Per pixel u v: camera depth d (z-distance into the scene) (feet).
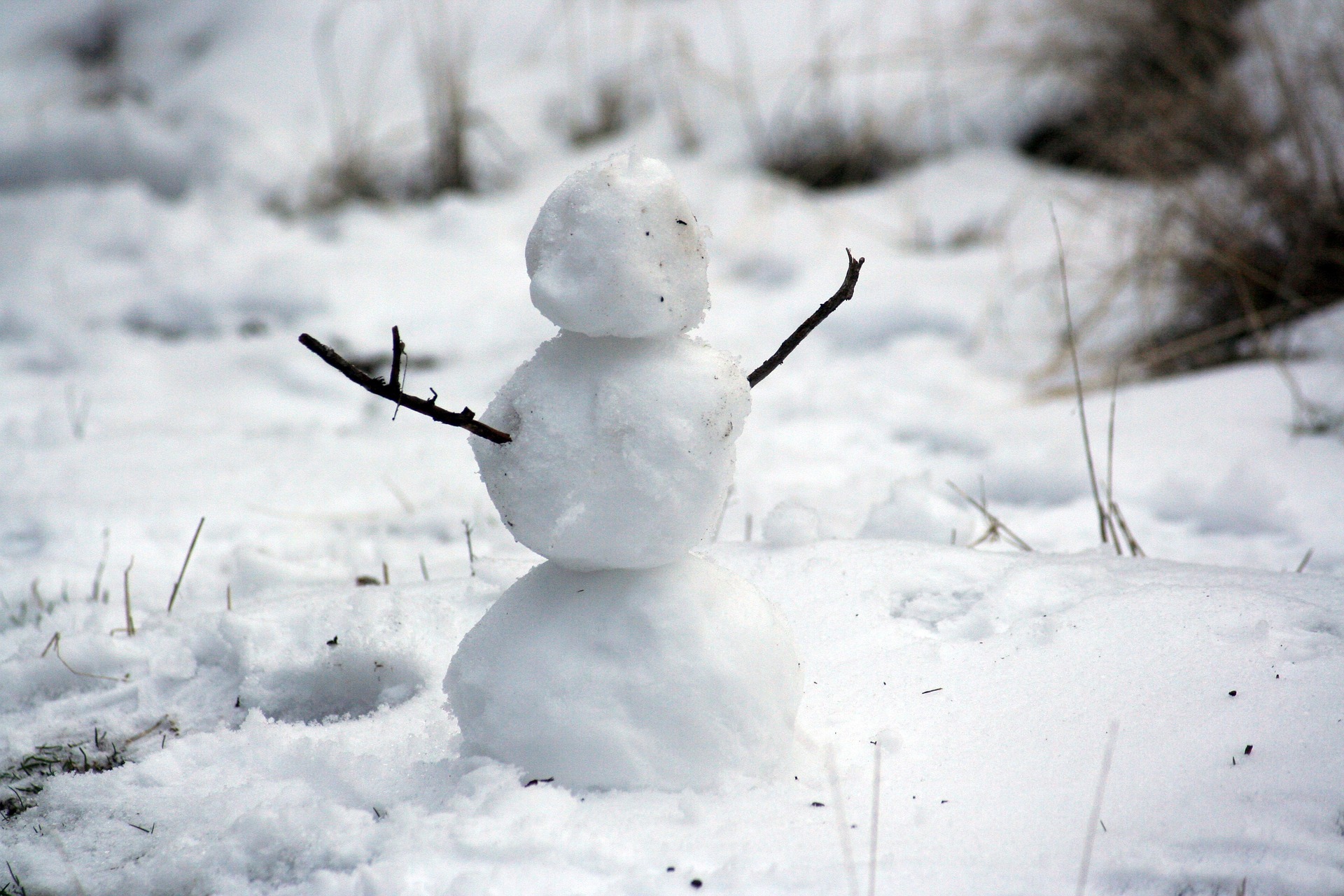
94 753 22.30
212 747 21.17
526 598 18.51
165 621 27.09
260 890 17.20
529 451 17.13
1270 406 41.91
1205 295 50.49
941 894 15.76
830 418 45.75
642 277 16.62
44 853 18.51
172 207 75.72
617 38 87.25
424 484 39.75
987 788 18.33
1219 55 60.23
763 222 69.56
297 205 76.74
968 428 42.73
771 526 27.27
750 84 80.59
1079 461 38.37
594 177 16.93
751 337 55.83
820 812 17.66
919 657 22.22
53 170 80.69
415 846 17.01
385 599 25.32
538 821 17.08
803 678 19.40
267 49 86.84
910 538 30.25
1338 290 48.60
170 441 45.11
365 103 81.61
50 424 45.44
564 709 17.66
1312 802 17.31
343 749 19.71
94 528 35.96
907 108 76.59
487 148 80.74
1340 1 52.08
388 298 61.98
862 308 56.54
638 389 16.97
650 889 15.99
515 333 57.31
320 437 45.65
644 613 17.72
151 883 17.57
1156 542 32.94
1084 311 54.44
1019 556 26.35
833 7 83.97
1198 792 17.76
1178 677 20.56
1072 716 19.93
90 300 61.98
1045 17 72.90
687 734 17.74
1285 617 22.21
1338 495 34.63
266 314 60.29
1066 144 71.72
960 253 64.80
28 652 25.48
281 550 34.09
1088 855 15.74
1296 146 50.67
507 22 89.10
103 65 88.22
